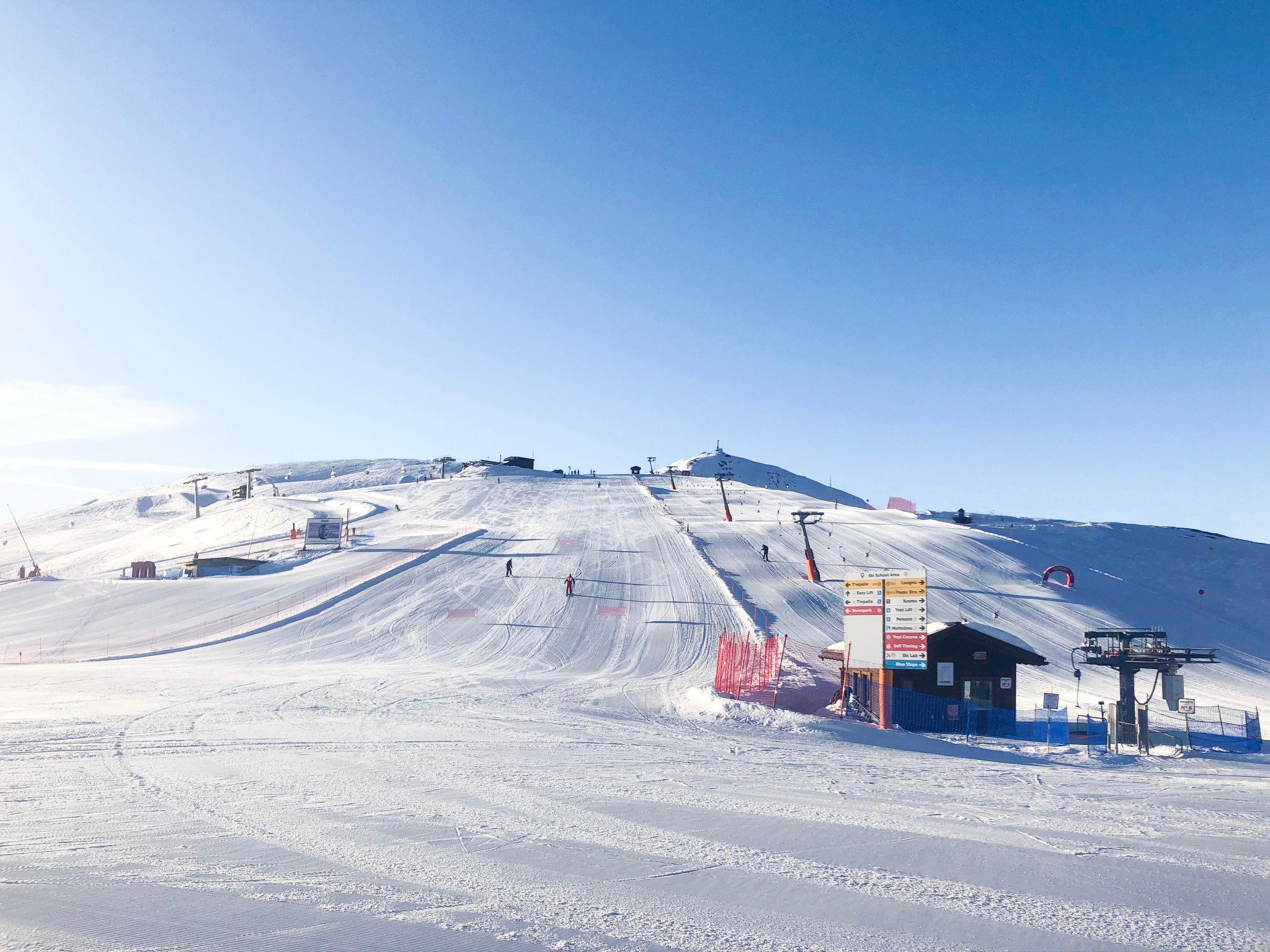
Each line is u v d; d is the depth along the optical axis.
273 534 83.19
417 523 83.06
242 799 10.38
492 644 42.16
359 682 29.08
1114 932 6.26
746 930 6.04
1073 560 71.19
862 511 92.12
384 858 7.75
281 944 5.46
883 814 10.94
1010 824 10.54
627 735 19.48
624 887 7.07
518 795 11.28
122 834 8.48
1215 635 52.81
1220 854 9.06
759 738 20.91
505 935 5.79
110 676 29.84
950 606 51.25
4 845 7.96
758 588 54.09
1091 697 36.16
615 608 49.44
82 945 5.37
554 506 95.38
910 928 6.21
